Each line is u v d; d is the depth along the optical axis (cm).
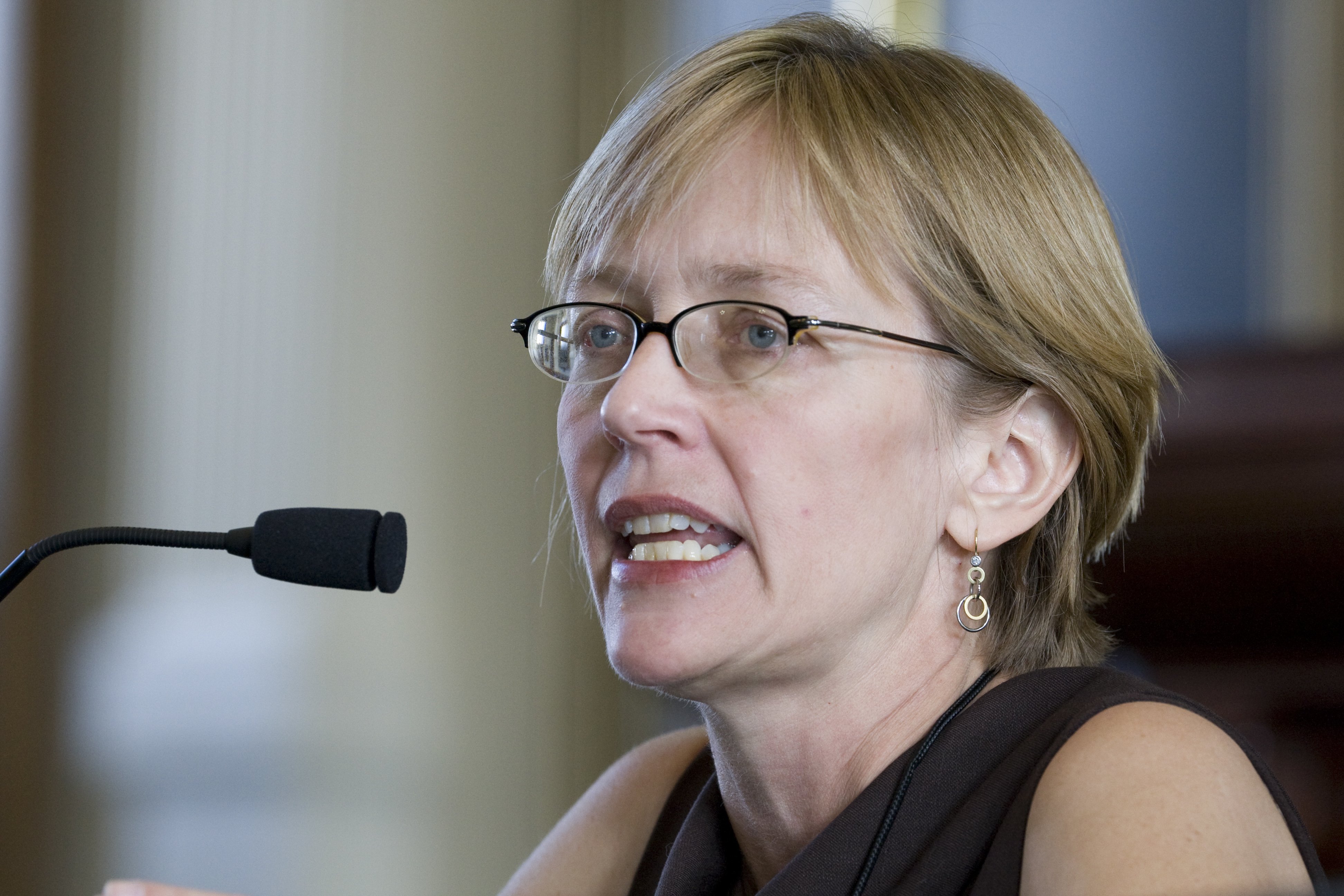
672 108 525
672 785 639
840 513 482
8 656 1422
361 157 1485
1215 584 1064
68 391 1477
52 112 1497
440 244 1490
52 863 1401
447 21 1503
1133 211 1714
